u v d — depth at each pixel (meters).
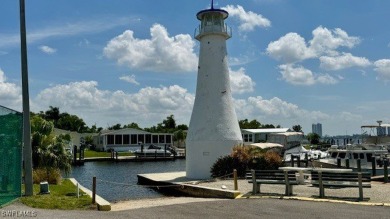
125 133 72.75
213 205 11.80
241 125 89.69
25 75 13.48
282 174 13.92
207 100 26.30
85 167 45.56
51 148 19.50
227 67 27.42
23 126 13.31
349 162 28.53
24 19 13.51
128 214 10.35
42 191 14.34
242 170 22.97
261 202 12.29
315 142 86.19
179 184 19.80
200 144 25.53
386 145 36.75
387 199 12.50
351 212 10.26
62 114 112.31
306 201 12.38
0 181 11.16
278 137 55.19
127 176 34.66
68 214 10.23
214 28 26.95
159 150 59.59
